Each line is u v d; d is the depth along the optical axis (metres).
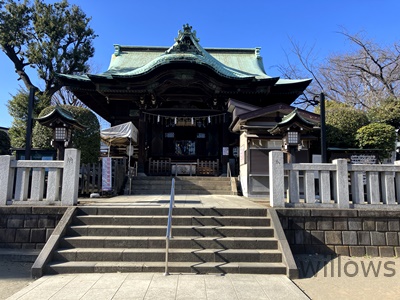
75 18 19.55
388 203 5.84
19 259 5.09
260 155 9.47
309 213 5.61
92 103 16.41
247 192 9.29
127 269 4.57
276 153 5.95
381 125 9.64
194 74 12.59
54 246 4.86
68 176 5.93
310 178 5.95
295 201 5.90
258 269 4.61
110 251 4.84
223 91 13.24
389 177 5.92
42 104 15.98
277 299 3.67
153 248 5.04
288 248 4.90
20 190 5.89
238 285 4.10
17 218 5.59
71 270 4.53
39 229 5.56
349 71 19.61
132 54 18.31
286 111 9.45
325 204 5.83
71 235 5.29
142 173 12.86
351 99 20.05
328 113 10.65
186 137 15.99
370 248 5.54
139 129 13.57
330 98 21.89
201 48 13.64
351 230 5.61
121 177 10.34
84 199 7.95
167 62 12.12
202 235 5.35
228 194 10.52
